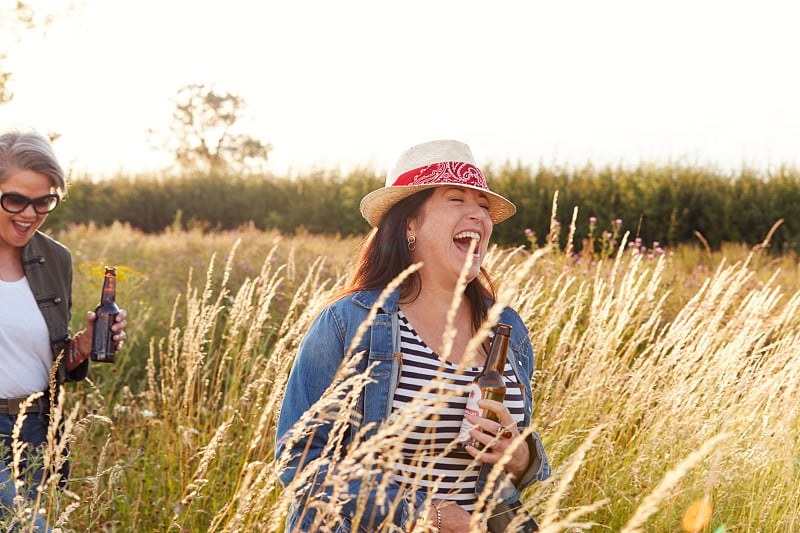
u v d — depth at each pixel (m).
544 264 5.98
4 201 2.62
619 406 3.84
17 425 2.36
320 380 2.26
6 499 2.43
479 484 2.22
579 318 5.29
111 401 4.86
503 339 2.33
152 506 3.37
